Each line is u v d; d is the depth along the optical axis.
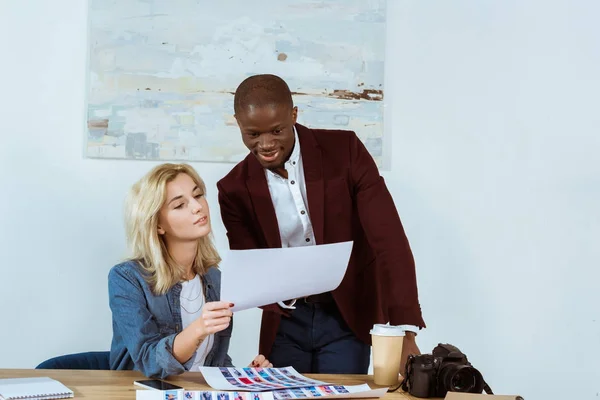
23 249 2.78
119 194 2.81
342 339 1.98
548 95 2.99
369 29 2.91
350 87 2.90
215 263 2.04
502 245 2.95
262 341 2.01
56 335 2.78
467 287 2.93
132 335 1.75
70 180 2.80
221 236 2.84
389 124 2.92
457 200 2.94
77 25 2.83
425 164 2.93
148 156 2.82
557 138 2.99
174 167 1.96
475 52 2.97
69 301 2.79
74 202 2.80
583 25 3.02
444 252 2.93
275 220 1.96
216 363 1.96
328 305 1.97
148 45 2.83
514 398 1.29
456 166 2.94
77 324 2.79
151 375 1.59
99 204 2.80
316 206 1.91
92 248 2.80
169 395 1.35
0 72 2.79
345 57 2.90
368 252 1.98
